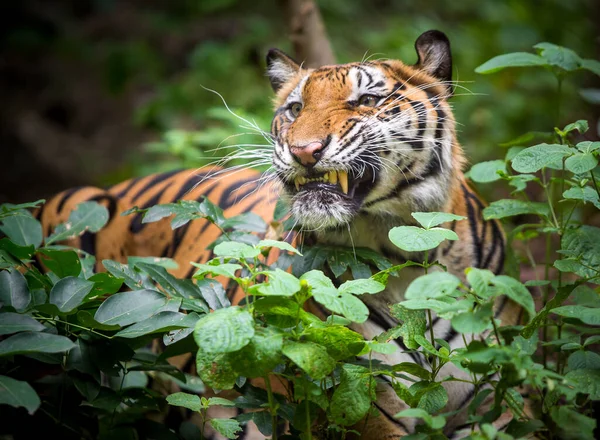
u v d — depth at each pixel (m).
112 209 8.32
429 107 6.34
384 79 6.32
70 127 18.55
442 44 6.64
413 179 6.24
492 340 5.54
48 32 21.25
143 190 8.84
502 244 6.79
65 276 5.77
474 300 4.89
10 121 18.27
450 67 6.68
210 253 7.69
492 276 4.33
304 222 6.05
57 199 8.60
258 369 4.55
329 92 6.29
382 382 5.43
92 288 5.34
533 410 6.07
